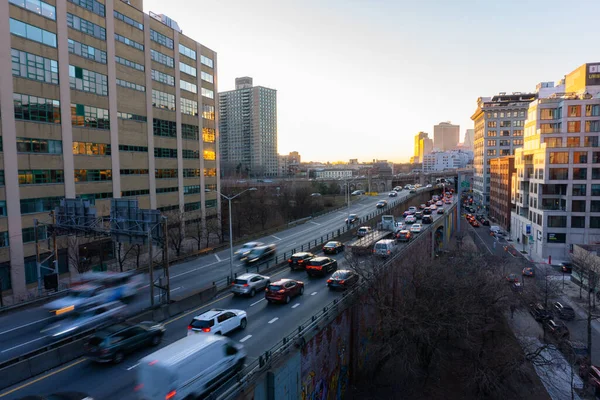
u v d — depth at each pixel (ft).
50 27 140.05
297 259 121.90
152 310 79.66
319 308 85.35
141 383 45.21
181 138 212.23
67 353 61.16
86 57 154.81
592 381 92.68
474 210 436.76
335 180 483.51
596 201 211.61
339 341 82.17
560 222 215.72
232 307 87.40
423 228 203.10
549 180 217.97
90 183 155.94
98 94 160.04
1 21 123.65
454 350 106.42
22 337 73.46
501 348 95.50
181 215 185.68
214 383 49.67
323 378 73.87
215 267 130.82
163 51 199.52
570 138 228.02
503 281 110.93
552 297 134.00
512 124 413.80
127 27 175.83
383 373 94.79
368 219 233.35
